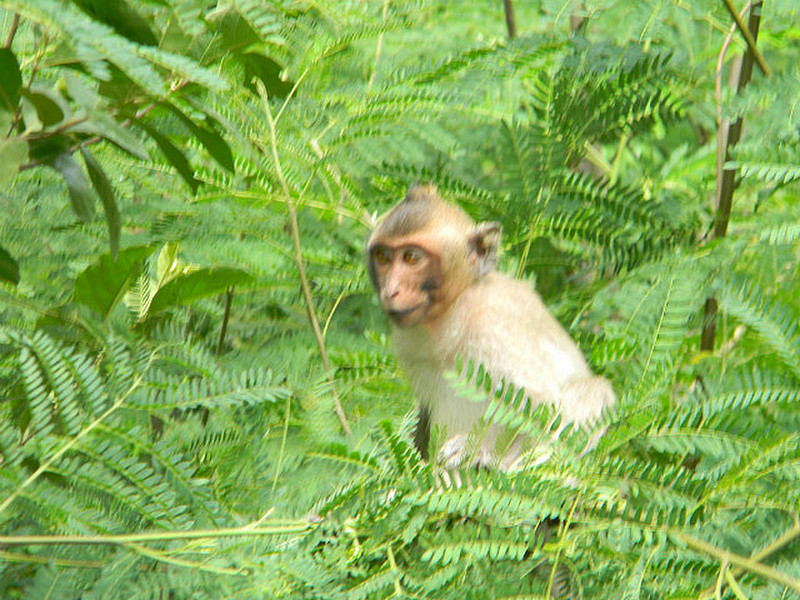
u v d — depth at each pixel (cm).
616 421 795
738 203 1244
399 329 1152
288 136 1170
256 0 1000
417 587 676
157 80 647
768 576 688
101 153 1173
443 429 783
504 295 1132
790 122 983
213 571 710
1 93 751
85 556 759
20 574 788
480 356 1106
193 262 1102
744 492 755
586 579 694
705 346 1038
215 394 813
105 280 977
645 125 1212
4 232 1156
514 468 804
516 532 693
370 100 1180
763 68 1108
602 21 1352
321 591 684
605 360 923
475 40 1468
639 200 1159
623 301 1008
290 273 1172
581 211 1156
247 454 850
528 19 1562
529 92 1363
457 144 1335
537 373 1081
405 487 707
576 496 723
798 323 859
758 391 812
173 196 1189
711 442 788
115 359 838
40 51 842
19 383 946
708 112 1253
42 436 745
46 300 1104
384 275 1148
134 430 762
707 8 1280
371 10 1252
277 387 828
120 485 737
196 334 1175
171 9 842
